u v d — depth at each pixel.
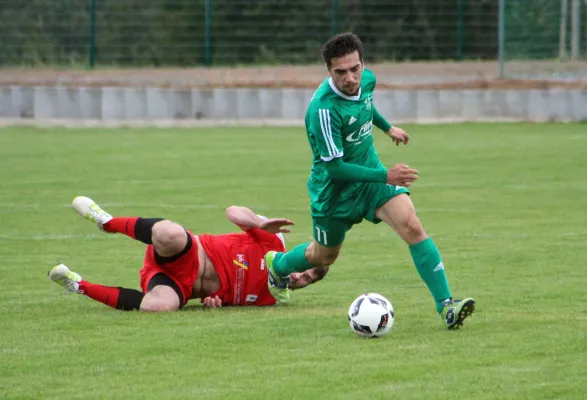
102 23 86.75
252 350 15.75
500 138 55.66
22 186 39.53
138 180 41.25
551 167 43.75
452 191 37.56
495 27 87.31
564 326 17.25
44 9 86.62
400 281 22.44
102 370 14.63
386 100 67.38
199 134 60.88
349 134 17.69
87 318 18.39
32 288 21.75
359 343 16.19
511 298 20.05
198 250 19.77
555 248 26.23
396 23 88.75
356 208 17.95
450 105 67.12
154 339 16.53
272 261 19.39
